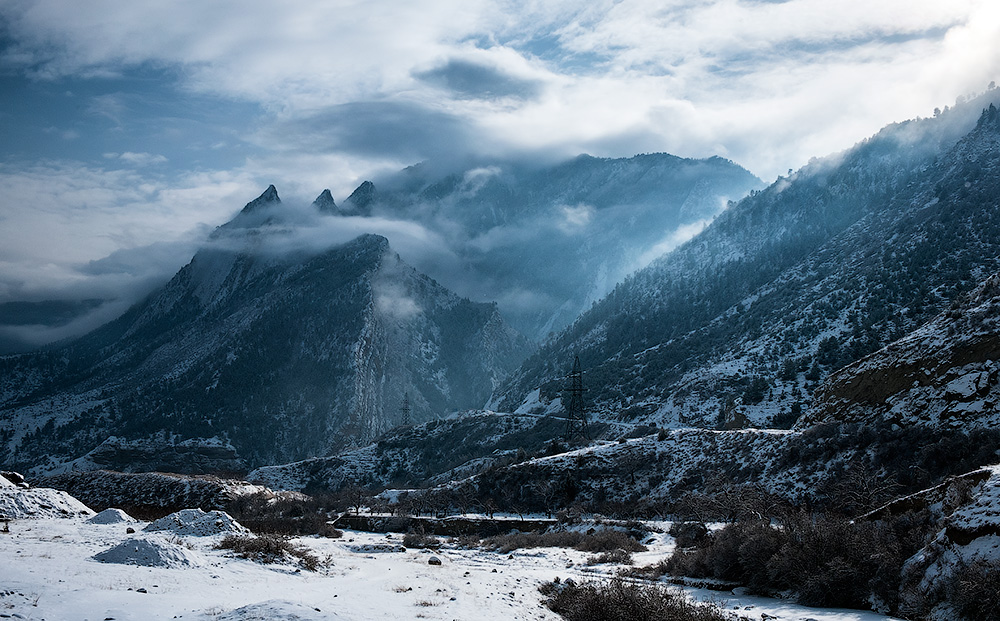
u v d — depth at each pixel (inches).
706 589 1455.5
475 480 4101.9
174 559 1317.7
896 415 2898.6
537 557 2081.7
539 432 6811.0
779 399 5457.7
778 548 1400.1
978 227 7317.9
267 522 3134.8
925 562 1162.6
